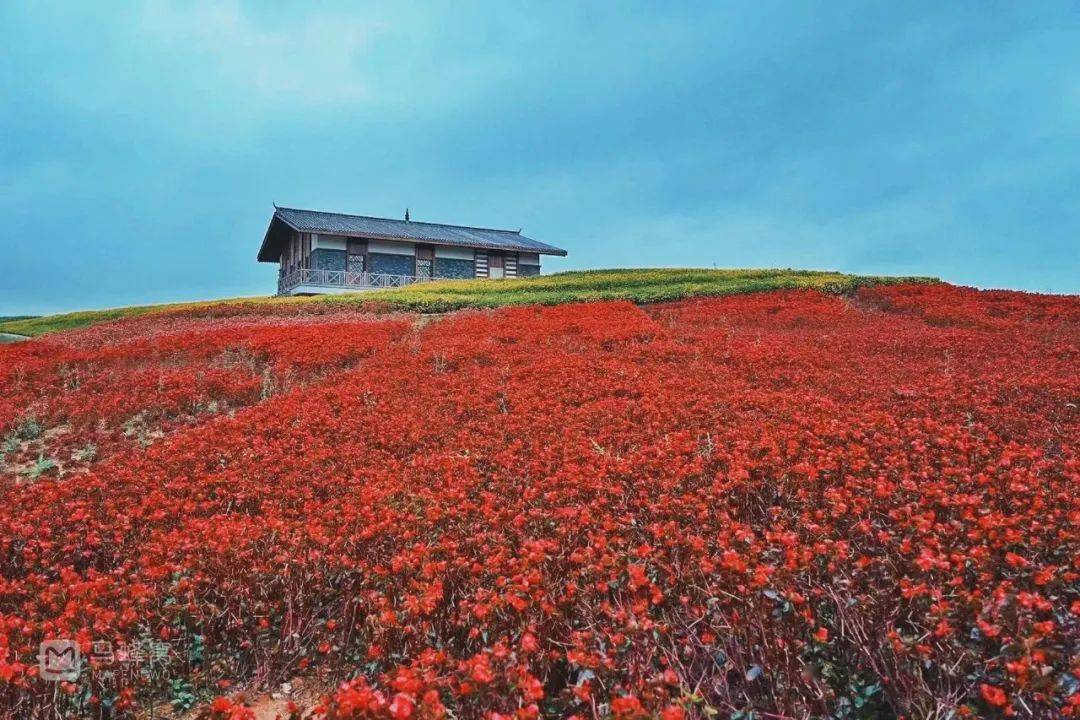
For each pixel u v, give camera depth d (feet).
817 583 11.18
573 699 9.82
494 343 43.93
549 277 102.83
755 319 56.54
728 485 15.06
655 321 55.98
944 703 9.26
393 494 17.34
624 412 24.85
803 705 9.82
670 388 29.27
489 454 21.09
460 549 13.76
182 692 12.52
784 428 21.01
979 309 56.54
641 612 10.43
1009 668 8.52
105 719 11.59
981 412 23.18
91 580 14.58
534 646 9.75
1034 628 9.02
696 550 11.91
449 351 40.65
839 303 62.18
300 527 16.15
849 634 10.70
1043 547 11.80
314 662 13.17
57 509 18.35
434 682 9.57
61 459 26.09
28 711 11.06
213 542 14.11
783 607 10.75
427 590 11.64
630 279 88.99
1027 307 56.39
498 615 11.33
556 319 55.57
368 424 26.25
